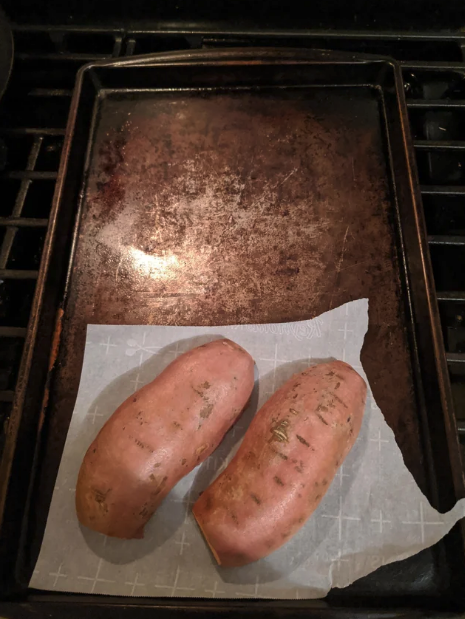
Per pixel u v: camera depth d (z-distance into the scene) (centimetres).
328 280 35
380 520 29
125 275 35
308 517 27
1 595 27
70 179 37
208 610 26
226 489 27
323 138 40
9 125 42
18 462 29
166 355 33
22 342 36
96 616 26
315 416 28
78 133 39
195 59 40
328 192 38
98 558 28
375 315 34
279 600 27
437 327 31
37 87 44
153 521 29
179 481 30
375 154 39
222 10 43
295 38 43
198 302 34
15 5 43
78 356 33
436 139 40
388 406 31
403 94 38
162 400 28
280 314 34
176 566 28
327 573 28
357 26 44
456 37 43
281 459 27
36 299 32
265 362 33
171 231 37
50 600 27
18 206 37
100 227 37
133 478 27
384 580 28
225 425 29
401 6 42
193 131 40
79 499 28
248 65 40
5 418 33
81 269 36
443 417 29
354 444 30
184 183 38
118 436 27
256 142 39
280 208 37
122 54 43
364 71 40
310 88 41
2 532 28
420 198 35
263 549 27
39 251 39
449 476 29
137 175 39
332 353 33
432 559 28
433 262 38
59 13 44
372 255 35
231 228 37
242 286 35
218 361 30
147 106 41
